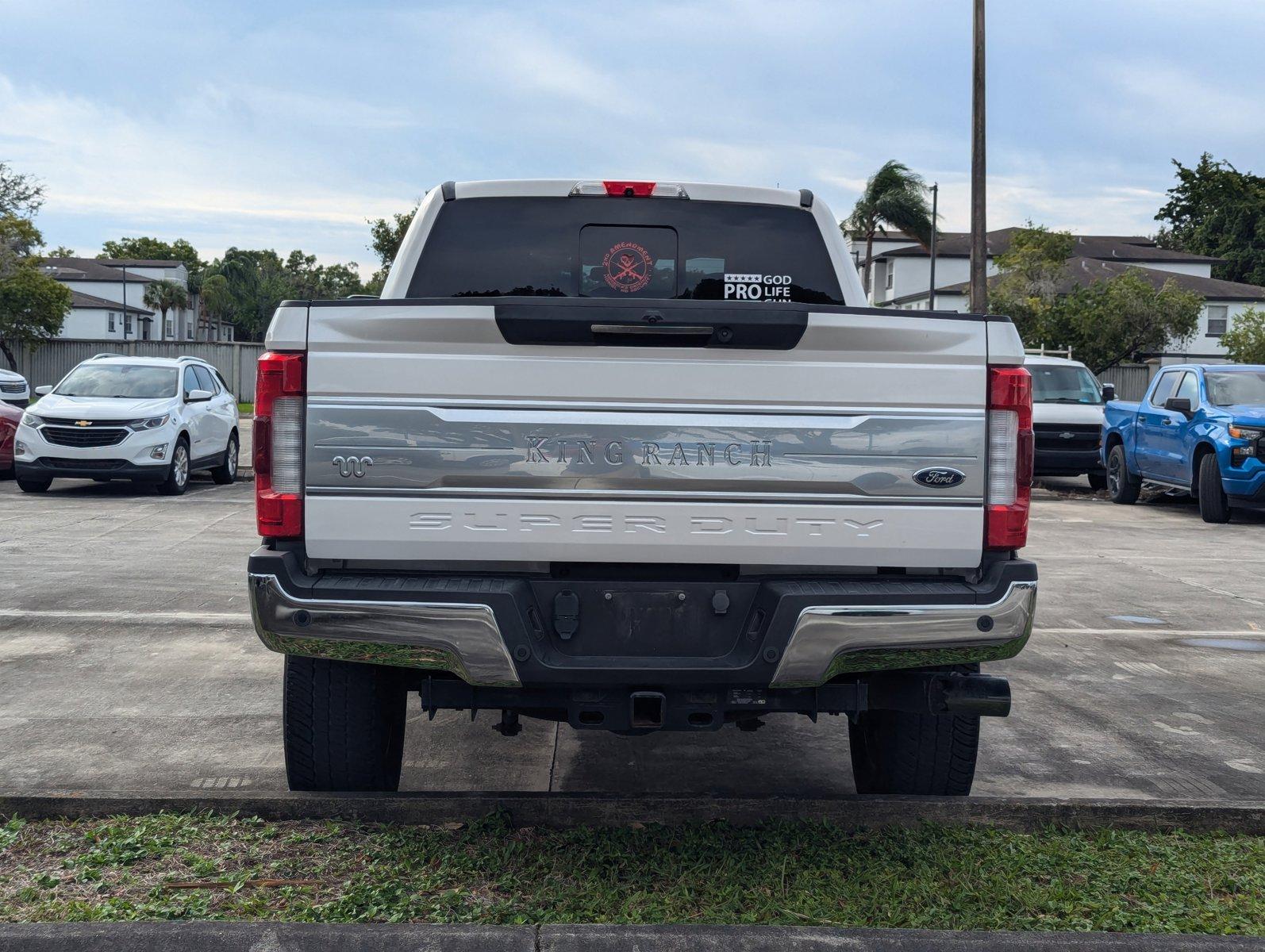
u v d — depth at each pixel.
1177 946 3.35
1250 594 9.85
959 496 3.82
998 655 3.82
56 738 5.38
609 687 3.79
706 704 3.87
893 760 4.48
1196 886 3.91
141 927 3.31
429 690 3.94
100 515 13.53
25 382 21.94
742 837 4.20
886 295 65.56
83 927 3.31
